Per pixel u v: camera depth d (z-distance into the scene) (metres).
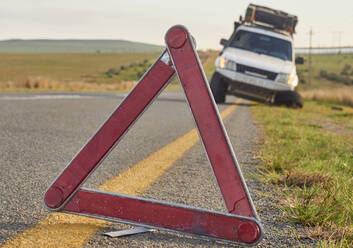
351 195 2.36
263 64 11.05
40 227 1.83
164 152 4.06
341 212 2.13
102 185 2.64
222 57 11.38
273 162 3.44
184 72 1.74
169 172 3.13
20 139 4.46
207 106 1.70
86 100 11.98
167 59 1.79
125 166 3.30
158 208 1.75
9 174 2.86
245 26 12.78
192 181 2.87
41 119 6.48
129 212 1.79
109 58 103.88
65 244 1.64
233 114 9.65
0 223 1.85
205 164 3.53
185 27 1.75
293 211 2.20
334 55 132.62
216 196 2.49
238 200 1.67
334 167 3.44
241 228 1.65
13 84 22.47
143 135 5.32
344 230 1.86
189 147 4.43
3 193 2.37
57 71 80.50
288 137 5.73
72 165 1.86
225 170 1.68
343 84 85.12
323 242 1.71
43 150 3.87
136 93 1.82
